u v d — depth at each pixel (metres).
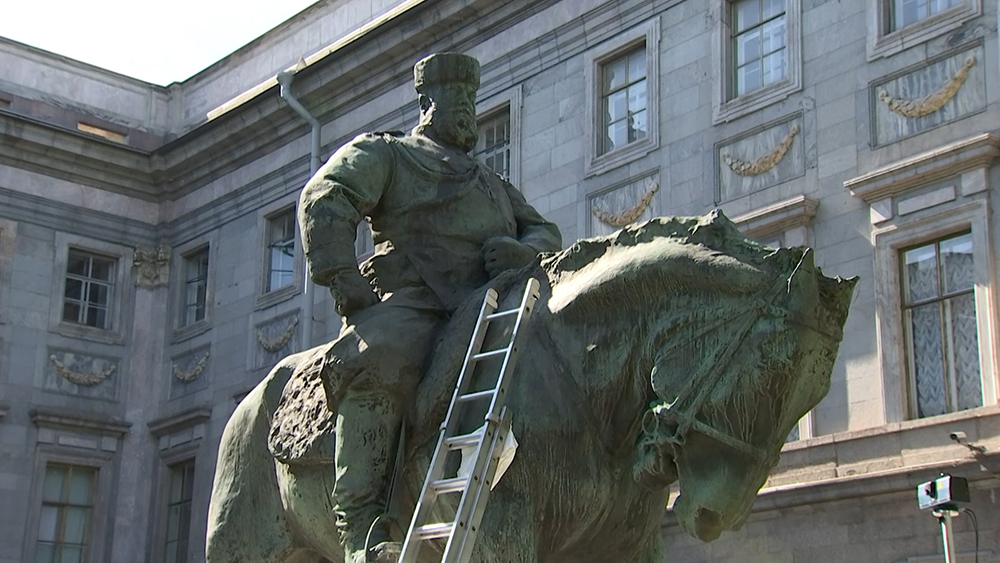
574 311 3.96
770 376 3.59
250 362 23.27
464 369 3.96
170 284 25.47
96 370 24.69
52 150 24.67
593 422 3.90
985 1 14.84
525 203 4.77
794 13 16.62
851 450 14.79
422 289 4.34
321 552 4.57
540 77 19.56
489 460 3.69
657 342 3.76
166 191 25.80
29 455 23.62
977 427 13.85
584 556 4.03
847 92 15.90
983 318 14.12
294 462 4.40
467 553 3.55
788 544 15.04
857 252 15.38
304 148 23.22
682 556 15.77
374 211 4.51
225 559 4.75
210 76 26.19
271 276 23.58
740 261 3.70
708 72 17.44
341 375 4.14
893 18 15.80
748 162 16.64
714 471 3.60
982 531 13.47
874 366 14.95
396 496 4.07
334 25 23.95
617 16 18.67
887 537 14.24
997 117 14.52
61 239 24.78
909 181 14.98
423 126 4.65
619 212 17.97
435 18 20.66
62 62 25.83
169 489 24.50
